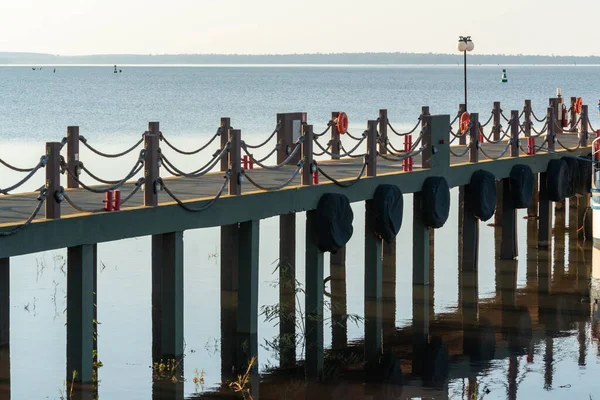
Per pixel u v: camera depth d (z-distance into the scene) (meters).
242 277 24.17
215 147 59.84
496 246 36.12
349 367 23.28
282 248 28.78
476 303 28.80
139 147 61.03
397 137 64.12
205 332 25.09
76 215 20.45
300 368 23.03
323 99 124.31
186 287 29.17
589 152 38.41
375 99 124.12
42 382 21.17
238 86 172.12
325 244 25.81
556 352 24.44
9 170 47.88
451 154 34.25
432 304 28.56
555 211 42.00
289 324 26.17
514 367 23.36
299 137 27.50
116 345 23.80
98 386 21.16
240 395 21.11
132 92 142.75
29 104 108.00
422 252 29.64
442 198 29.53
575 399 21.25
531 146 34.81
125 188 25.53
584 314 27.88
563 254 35.19
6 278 22.05
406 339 25.38
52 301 27.28
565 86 174.12
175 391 21.09
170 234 22.25
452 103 114.88
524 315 27.70
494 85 180.62
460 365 23.47
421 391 21.70
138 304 27.22
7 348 22.16
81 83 181.50
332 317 26.95
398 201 27.95
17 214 21.02
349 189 26.77
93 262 22.48
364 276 29.83
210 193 24.39
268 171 28.88
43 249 19.73
